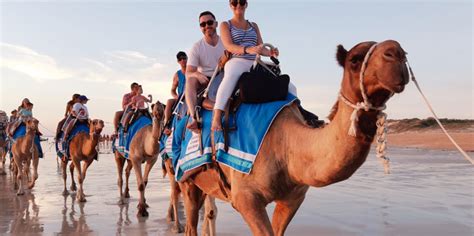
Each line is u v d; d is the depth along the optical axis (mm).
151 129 10500
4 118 22688
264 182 4184
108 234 8219
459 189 11711
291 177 4137
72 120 13305
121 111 12211
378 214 8812
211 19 5848
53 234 8352
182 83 8195
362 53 3250
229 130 4512
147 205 11016
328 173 3635
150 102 11547
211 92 5207
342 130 3428
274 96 4492
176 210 8383
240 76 4707
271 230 4133
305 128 4031
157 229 8578
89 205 11664
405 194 11117
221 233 7855
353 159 3434
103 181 17734
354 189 12266
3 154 22938
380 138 3252
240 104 4570
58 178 19688
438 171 16406
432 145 35125
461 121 67125
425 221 8055
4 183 18297
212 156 4746
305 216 8867
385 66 3043
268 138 4258
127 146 10867
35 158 15289
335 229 7750
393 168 17812
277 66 4879
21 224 9297
